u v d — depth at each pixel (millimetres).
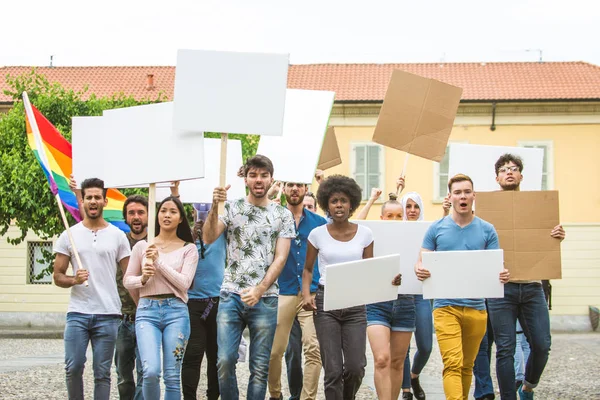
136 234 8914
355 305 8008
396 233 8875
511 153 10562
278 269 7875
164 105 8266
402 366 8750
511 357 8820
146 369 7461
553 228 8984
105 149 8359
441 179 33844
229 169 10570
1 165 25844
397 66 38094
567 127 34000
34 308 33906
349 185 8305
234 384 7871
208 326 9055
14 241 26766
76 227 8180
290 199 9789
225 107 8070
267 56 8070
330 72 37531
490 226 8633
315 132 10523
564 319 33188
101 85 38750
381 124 10695
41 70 40125
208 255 9055
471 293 8281
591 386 12273
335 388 7988
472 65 37844
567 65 37375
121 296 8648
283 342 9539
